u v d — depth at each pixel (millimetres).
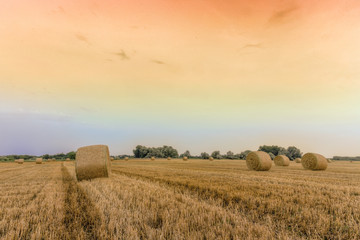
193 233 3410
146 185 8680
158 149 100812
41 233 3617
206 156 84688
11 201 5992
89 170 11578
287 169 20375
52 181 11016
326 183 10023
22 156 91312
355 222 4125
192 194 6902
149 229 3623
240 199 6207
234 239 3248
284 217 4570
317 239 3520
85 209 5254
